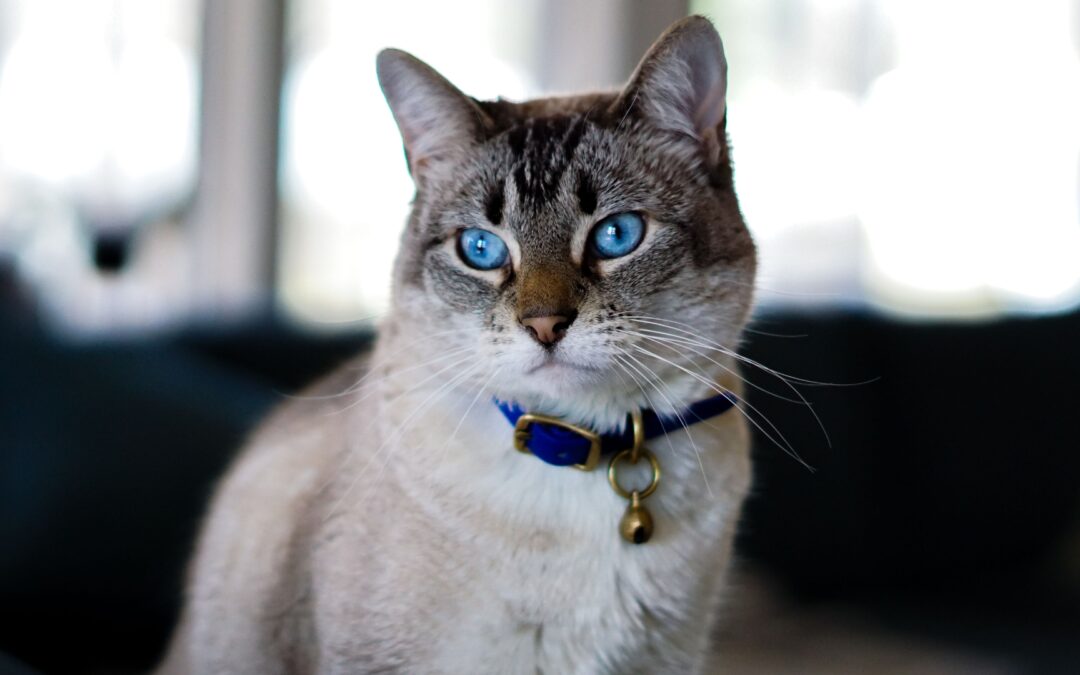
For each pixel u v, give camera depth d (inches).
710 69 55.5
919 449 109.3
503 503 51.4
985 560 108.1
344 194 145.3
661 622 53.9
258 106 138.7
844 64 162.9
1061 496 110.3
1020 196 169.3
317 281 145.3
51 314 111.9
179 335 100.3
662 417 53.1
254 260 139.8
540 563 51.1
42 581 79.4
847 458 104.5
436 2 150.4
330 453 59.9
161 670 71.7
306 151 144.2
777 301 113.3
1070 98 169.0
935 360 112.0
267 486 63.8
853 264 162.4
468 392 53.5
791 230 162.6
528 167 53.7
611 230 53.2
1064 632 95.2
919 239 166.4
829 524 102.9
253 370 99.7
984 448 110.0
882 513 106.0
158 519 83.0
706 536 54.0
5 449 83.6
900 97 165.9
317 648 55.1
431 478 52.1
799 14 162.1
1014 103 169.2
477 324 53.2
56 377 86.7
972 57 167.5
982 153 168.7
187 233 138.6
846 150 163.0
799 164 162.1
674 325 52.9
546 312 50.3
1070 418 112.1
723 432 55.2
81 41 131.6
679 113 55.7
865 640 95.2
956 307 164.1
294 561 57.4
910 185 166.1
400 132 58.9
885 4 164.2
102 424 85.0
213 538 65.4
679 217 53.8
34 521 80.4
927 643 94.1
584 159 53.6
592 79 157.8
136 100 134.4
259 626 59.2
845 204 162.4
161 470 84.4
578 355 50.7
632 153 54.4
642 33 159.6
